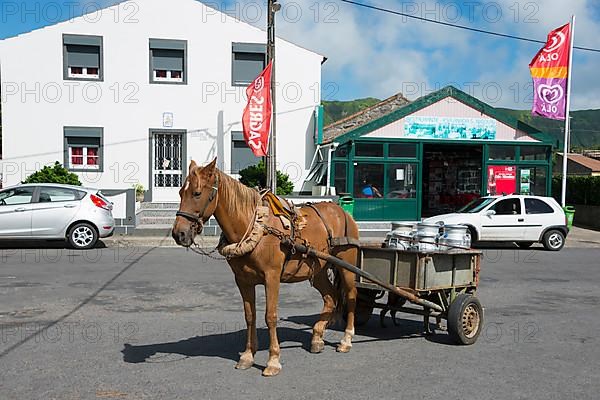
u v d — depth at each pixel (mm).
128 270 11922
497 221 16938
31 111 21297
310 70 22828
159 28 21812
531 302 9602
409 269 6773
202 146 22250
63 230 14938
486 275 12367
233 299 9281
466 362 6301
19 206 14617
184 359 6242
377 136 21641
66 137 21531
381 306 7512
